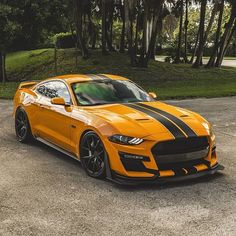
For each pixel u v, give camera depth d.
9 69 34.19
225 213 4.94
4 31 23.48
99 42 53.34
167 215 4.87
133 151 5.64
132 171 5.74
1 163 7.07
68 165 6.96
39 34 25.33
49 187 5.83
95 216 4.84
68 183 6.00
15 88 22.64
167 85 24.12
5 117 11.82
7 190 5.71
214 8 32.38
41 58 34.88
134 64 29.30
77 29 30.73
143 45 28.98
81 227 4.54
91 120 6.22
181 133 5.81
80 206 5.14
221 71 31.88
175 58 39.56
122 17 36.97
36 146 8.31
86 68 29.34
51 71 30.50
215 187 5.86
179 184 5.97
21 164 7.02
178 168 5.89
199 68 32.88
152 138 5.64
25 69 33.03
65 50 36.91
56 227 4.53
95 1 34.91
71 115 6.71
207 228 4.52
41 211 4.98
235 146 8.64
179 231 4.45
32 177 6.29
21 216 4.82
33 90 8.44
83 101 6.91
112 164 5.81
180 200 5.35
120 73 27.61
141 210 5.02
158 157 5.70
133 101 7.09
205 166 6.09
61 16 25.23
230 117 12.30
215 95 18.48
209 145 6.13
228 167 6.95
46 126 7.64
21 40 25.97
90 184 5.96
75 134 6.62
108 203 5.23
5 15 22.44
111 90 7.26
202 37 32.59
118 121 5.96
